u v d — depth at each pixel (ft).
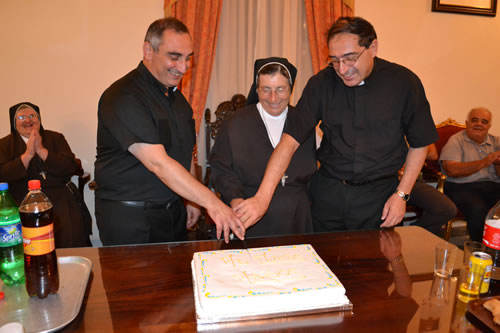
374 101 5.29
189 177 4.25
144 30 9.36
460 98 11.69
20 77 8.95
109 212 5.01
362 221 5.68
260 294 2.74
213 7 9.33
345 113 5.41
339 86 5.39
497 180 9.90
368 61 4.78
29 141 7.43
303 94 5.65
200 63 9.46
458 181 9.89
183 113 5.35
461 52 11.37
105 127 4.82
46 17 8.84
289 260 3.34
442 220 7.88
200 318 2.60
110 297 2.92
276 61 5.12
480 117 9.68
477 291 3.06
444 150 10.14
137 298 2.91
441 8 10.81
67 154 8.21
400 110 5.32
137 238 5.03
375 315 2.74
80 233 7.92
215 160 5.62
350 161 5.52
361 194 5.59
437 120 11.69
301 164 5.62
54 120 9.30
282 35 10.05
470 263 3.12
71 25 8.98
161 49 4.53
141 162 4.70
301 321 2.65
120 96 4.52
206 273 3.07
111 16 9.13
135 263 3.52
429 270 3.46
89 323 2.59
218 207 4.16
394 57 10.92
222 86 10.08
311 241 4.09
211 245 3.95
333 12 9.89
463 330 2.58
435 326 2.62
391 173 5.60
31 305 2.75
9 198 3.09
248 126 5.60
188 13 9.15
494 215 3.77
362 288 3.12
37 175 7.75
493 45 11.57
